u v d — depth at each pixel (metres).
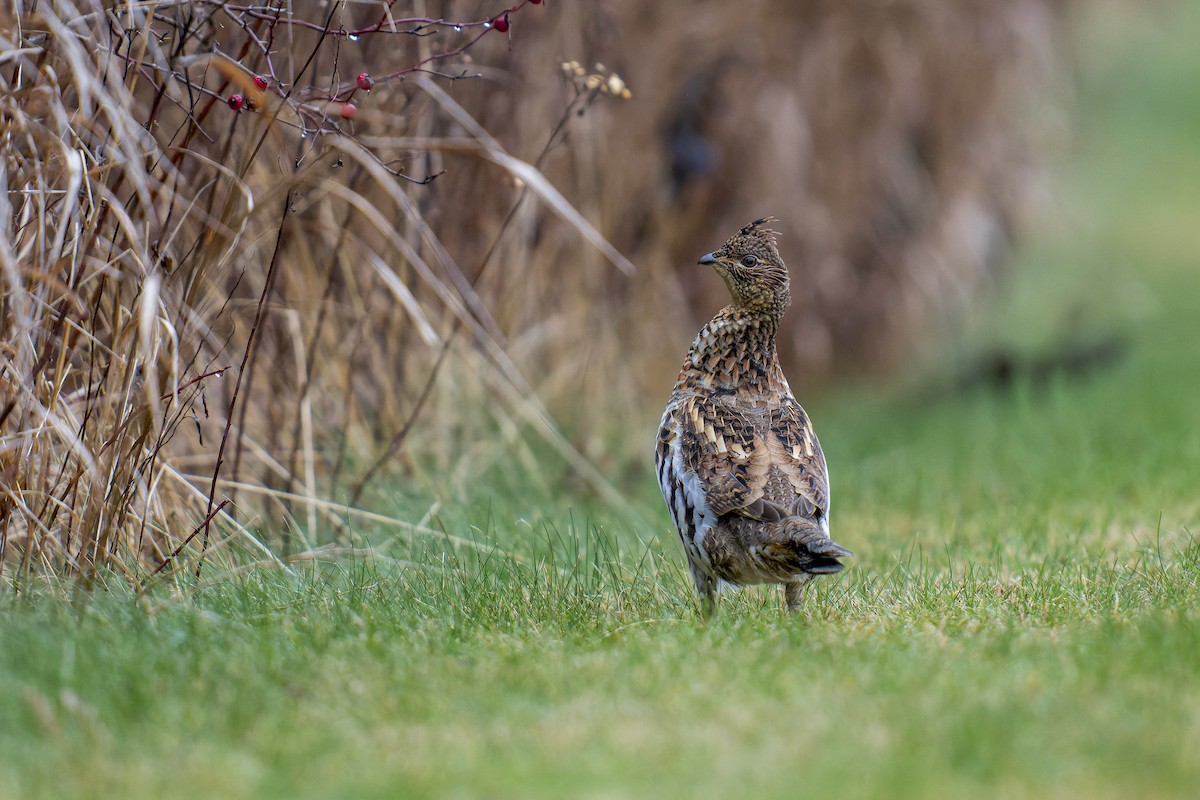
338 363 13.66
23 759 6.98
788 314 22.91
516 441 15.23
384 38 13.37
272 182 12.30
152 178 10.71
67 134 9.68
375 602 10.01
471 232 15.69
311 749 6.99
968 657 8.39
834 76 22.17
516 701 7.70
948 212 24.02
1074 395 22.14
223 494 12.23
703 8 19.81
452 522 13.22
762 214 21.66
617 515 14.79
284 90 11.31
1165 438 17.94
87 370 10.73
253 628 9.16
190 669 8.14
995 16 23.67
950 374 24.64
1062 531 13.32
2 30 9.39
